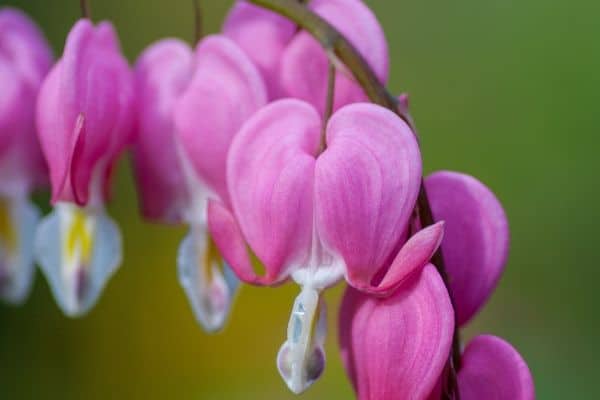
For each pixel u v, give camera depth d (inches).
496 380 9.9
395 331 9.7
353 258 9.7
